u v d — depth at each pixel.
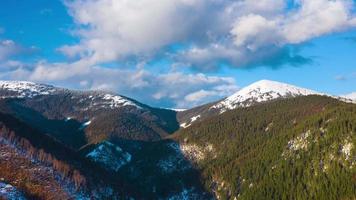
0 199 174.25
